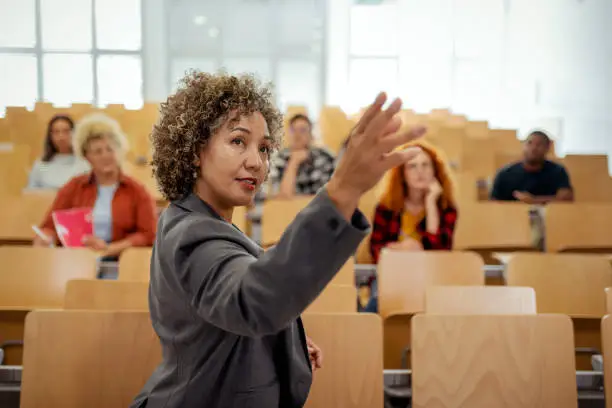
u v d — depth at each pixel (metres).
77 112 7.61
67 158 4.76
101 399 1.73
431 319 1.85
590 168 5.86
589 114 8.02
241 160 1.07
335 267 0.84
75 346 1.74
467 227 4.09
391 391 2.07
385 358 2.77
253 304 0.84
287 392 1.15
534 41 9.44
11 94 10.66
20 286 2.66
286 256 0.83
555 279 2.85
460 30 10.55
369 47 10.91
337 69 10.83
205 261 0.93
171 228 1.05
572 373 1.86
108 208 3.43
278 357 1.15
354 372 1.80
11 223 3.93
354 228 0.83
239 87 1.10
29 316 1.74
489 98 10.26
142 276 2.65
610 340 1.84
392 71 10.91
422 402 1.82
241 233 1.09
